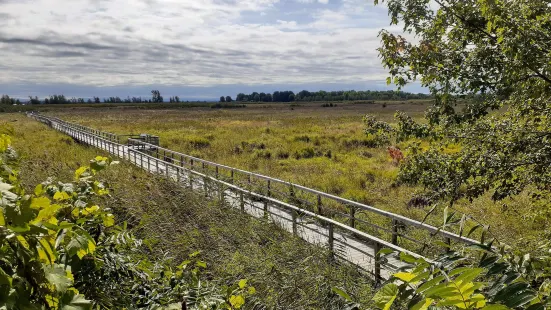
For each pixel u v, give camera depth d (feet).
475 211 28.91
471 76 16.01
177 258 18.92
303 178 49.21
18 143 71.87
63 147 77.82
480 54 15.88
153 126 156.56
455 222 4.34
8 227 3.44
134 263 9.73
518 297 3.32
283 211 29.48
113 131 131.95
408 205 30.94
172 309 7.27
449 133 17.78
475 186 17.01
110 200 20.66
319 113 272.31
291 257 16.10
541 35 14.51
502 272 3.84
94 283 7.61
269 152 78.79
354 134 109.19
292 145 88.48
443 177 17.61
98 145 76.59
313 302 12.70
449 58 16.72
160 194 27.12
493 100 16.31
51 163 30.37
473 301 3.25
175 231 22.18
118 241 8.82
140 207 23.07
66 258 6.02
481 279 5.21
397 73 17.35
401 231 24.23
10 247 3.66
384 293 3.73
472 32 16.26
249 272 16.43
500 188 16.96
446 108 17.15
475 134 17.24
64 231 4.72
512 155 16.35
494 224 24.49
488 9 14.19
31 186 16.78
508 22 13.92
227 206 26.07
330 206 35.12
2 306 3.16
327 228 24.06
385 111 263.90
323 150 82.33
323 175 51.57
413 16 17.06
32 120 194.59
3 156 6.02
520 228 22.62
